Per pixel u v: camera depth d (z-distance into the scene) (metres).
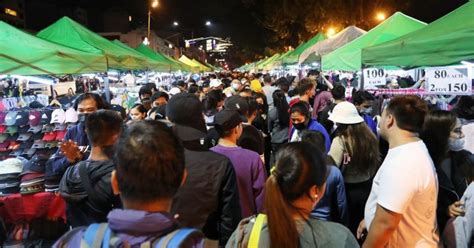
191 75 25.30
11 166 4.41
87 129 2.83
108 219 1.43
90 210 2.72
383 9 22.30
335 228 1.83
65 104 7.14
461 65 4.34
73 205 2.79
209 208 2.83
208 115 6.20
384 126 2.63
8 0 47.94
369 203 2.67
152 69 12.55
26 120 5.81
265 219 1.90
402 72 9.12
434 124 3.07
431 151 3.09
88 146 4.46
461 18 4.68
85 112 4.68
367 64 5.84
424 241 2.46
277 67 20.48
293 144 1.91
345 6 23.02
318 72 11.98
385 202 2.39
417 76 8.62
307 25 25.31
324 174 1.88
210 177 2.84
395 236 2.48
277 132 6.74
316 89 9.33
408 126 2.48
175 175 1.51
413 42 4.80
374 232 2.44
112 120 2.81
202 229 2.79
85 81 11.96
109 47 9.82
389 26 8.45
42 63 5.75
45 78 7.98
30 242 4.17
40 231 4.20
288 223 1.76
